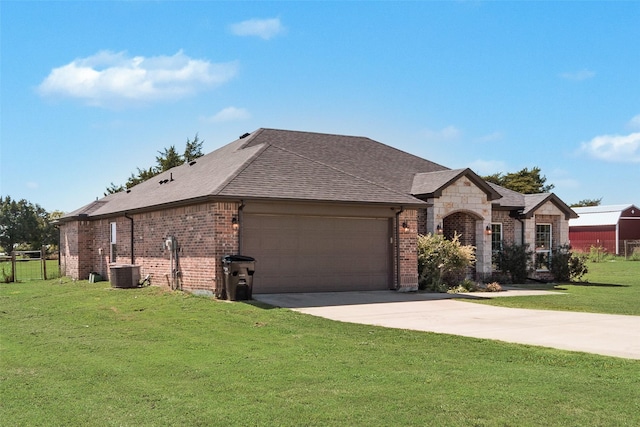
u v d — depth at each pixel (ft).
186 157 172.55
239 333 39.06
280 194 57.72
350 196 61.67
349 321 43.29
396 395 23.82
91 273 86.74
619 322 43.14
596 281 88.53
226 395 24.36
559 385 25.00
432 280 67.97
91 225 93.56
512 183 197.36
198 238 58.70
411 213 66.18
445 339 35.81
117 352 33.99
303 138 85.46
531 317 45.91
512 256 79.77
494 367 28.68
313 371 28.09
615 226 190.29
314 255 61.00
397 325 41.52
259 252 58.18
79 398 24.61
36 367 30.71
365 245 64.03
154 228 69.92
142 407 23.09
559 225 86.48
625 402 22.70
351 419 21.15
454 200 74.08
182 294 58.85
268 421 21.11
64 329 43.42
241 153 72.38
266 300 54.13
